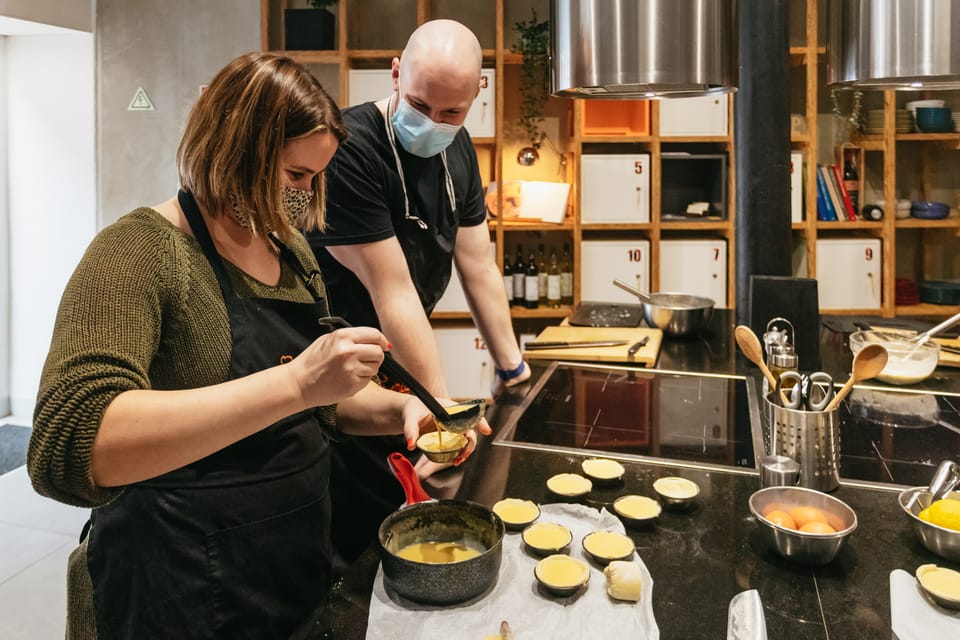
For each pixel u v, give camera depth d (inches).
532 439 63.6
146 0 166.4
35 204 175.3
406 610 38.2
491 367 161.2
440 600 38.1
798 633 36.5
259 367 45.1
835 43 76.9
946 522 43.9
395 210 75.9
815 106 153.5
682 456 59.6
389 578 39.3
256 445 44.4
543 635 35.8
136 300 39.2
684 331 102.2
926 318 159.2
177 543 42.4
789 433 53.2
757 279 86.4
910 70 70.2
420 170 76.6
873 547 44.9
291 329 47.8
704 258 159.5
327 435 55.0
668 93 82.8
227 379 43.9
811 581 41.1
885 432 65.4
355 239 71.7
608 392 78.2
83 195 172.1
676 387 79.7
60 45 169.5
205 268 43.6
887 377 79.6
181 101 167.5
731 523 48.1
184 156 43.1
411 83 68.4
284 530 45.6
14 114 173.3
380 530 41.9
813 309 84.7
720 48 71.5
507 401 75.0
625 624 36.6
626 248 158.6
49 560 114.6
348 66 158.2
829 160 168.9
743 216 95.8
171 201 45.7
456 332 160.7
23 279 177.9
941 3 68.5
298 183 46.2
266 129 41.6
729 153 156.9
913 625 36.5
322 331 50.9
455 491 52.8
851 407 72.5
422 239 79.4
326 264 77.2
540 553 42.9
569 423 68.1
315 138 43.9
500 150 156.6
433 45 67.7
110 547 43.4
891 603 38.4
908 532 46.8
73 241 174.1
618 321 109.8
